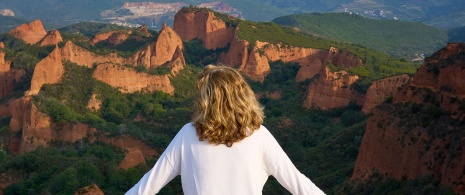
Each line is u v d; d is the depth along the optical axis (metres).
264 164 6.01
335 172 42.50
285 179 5.96
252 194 5.89
